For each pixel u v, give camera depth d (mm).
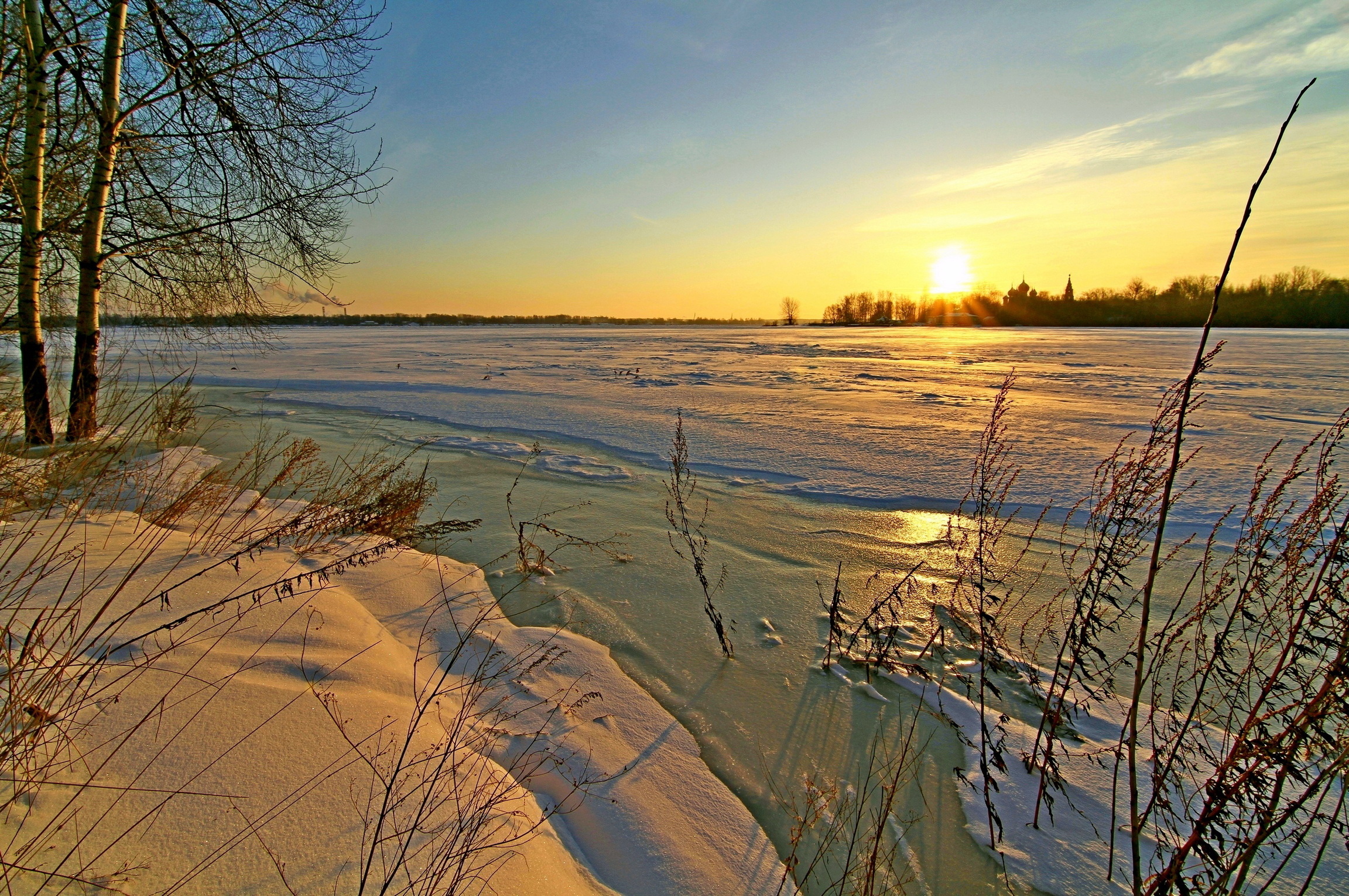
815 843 2436
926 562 5098
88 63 6664
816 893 2215
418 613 3777
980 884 2270
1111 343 37375
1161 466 2326
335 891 1600
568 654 3572
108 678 2240
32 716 1838
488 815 2031
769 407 12961
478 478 7574
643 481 7457
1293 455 8203
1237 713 3010
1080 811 2564
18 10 5871
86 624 2602
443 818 1941
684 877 2174
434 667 3145
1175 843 2314
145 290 7715
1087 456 8305
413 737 2309
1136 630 4043
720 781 2736
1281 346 31078
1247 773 1739
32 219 6102
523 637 3695
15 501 3826
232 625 2850
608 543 5438
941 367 23062
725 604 4379
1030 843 2426
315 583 3539
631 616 4188
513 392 15805
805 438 9656
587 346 40062
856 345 38688
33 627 1959
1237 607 2312
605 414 12125
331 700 2396
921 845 2439
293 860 1667
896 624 3631
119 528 3928
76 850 1563
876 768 2852
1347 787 1674
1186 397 1703
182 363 23547
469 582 4449
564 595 4441
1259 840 1721
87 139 6672
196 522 4414
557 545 5363
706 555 5234
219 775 1902
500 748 2650
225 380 18344
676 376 20375
